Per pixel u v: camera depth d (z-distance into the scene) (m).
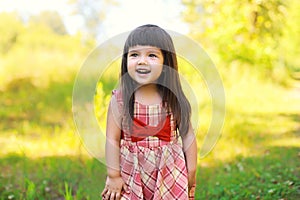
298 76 13.87
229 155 5.12
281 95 9.98
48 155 5.17
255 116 7.60
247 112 7.89
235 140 5.73
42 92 8.24
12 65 9.23
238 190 3.86
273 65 11.11
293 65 15.26
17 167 4.80
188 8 8.51
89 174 4.28
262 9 9.55
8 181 4.32
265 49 10.21
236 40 9.54
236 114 7.32
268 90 10.04
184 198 2.34
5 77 8.85
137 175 2.30
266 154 5.20
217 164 4.79
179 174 2.36
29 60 9.47
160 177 2.29
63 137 5.80
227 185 4.00
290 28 12.40
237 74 9.65
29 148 5.50
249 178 4.23
